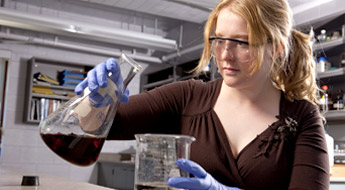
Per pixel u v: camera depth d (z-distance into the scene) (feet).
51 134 2.70
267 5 3.15
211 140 3.62
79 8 19.98
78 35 17.52
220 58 3.20
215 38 3.18
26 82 19.98
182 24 21.47
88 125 2.74
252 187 3.44
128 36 17.97
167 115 3.92
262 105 3.66
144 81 23.12
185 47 20.15
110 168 19.34
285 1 3.35
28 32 20.30
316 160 3.30
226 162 3.54
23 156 19.67
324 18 13.52
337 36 13.42
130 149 22.24
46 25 16.34
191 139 2.19
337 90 14.01
